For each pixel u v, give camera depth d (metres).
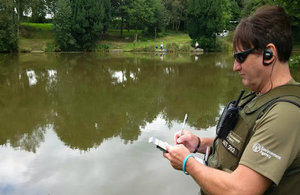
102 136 5.34
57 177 3.74
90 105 7.88
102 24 32.00
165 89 10.04
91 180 3.61
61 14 29.70
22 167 4.07
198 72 14.68
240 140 1.10
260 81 1.06
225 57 25.52
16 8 28.02
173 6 44.72
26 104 8.08
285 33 0.98
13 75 13.71
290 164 0.88
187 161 1.12
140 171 3.81
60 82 11.87
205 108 7.25
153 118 6.44
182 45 33.34
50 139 5.26
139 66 17.75
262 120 0.96
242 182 0.92
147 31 41.09
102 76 13.57
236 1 49.12
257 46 1.02
